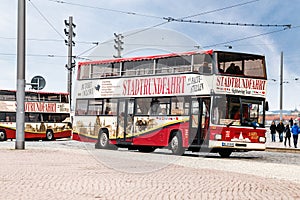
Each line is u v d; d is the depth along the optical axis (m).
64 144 35.69
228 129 22.09
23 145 24.16
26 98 45.81
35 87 24.30
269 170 16.11
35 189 9.82
